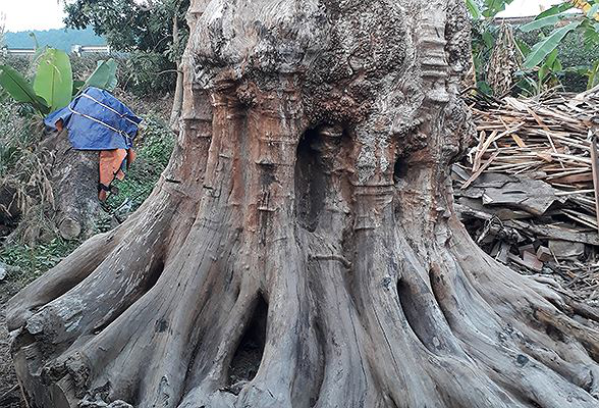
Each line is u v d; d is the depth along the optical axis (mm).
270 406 3453
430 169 4383
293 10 3695
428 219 4406
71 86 10906
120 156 9680
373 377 3754
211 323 4051
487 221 8383
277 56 3742
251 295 4027
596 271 7918
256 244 4055
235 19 3844
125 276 4395
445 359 3740
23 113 11070
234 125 4086
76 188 9312
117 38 17406
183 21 16594
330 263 4098
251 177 4078
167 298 4078
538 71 14391
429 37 4172
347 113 4125
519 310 4641
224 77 3930
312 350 3809
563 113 9734
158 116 14977
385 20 4086
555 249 8312
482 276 4746
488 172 8867
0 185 9258
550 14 13070
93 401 3725
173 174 4492
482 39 15070
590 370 4172
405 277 4141
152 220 4477
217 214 4152
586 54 16859
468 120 4684
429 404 3584
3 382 5109
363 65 4055
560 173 8789
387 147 4188
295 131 3979
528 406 3793
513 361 3982
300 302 3877
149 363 3908
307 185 4336
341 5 4004
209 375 3779
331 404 3555
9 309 4750
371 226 4184
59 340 4203
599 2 11406
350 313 3951
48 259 7965
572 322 4562
